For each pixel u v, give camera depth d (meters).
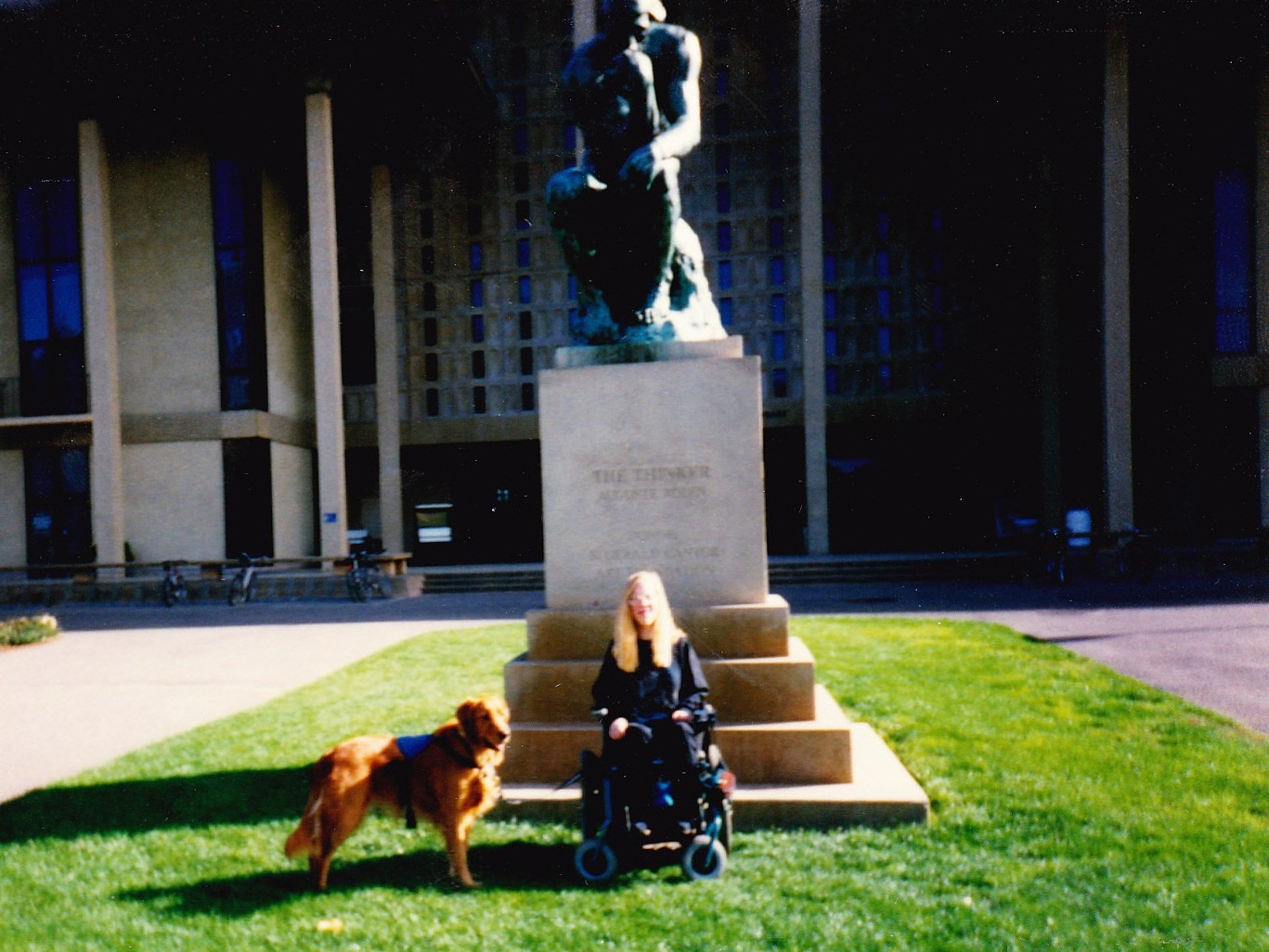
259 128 25.34
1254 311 23.30
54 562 25.58
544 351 31.27
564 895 3.63
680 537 5.11
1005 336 28.94
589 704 4.94
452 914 3.47
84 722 7.77
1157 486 23.94
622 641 3.94
